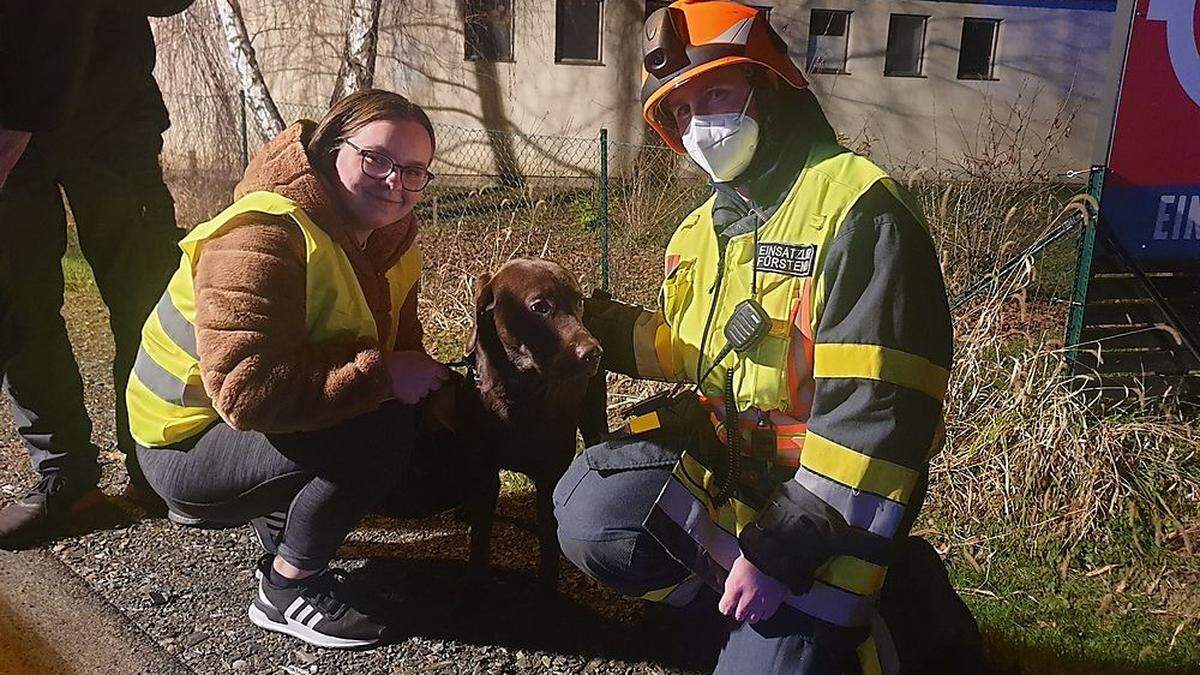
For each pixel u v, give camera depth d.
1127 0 4.13
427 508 2.89
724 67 1.98
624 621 2.77
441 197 8.16
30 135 2.63
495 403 2.55
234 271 2.20
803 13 13.03
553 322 2.44
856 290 1.89
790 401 2.07
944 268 5.23
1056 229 4.40
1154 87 4.25
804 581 1.91
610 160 11.38
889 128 13.72
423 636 2.67
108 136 3.07
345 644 2.58
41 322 3.03
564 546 2.31
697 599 2.58
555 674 2.52
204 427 2.49
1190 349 4.34
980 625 2.79
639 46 12.39
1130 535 3.31
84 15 2.53
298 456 2.38
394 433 2.43
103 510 3.35
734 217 2.20
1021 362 3.96
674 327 2.39
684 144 2.12
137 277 3.21
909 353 1.86
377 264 2.60
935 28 13.59
